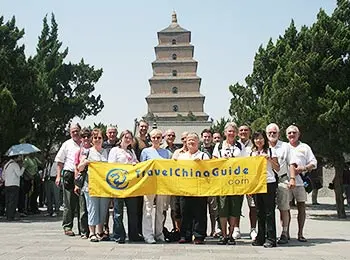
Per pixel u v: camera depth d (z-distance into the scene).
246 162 10.68
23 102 21.77
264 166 10.59
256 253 9.46
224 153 11.16
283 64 21.05
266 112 23.00
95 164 11.08
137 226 11.23
